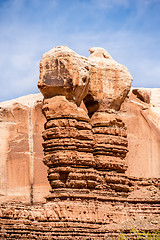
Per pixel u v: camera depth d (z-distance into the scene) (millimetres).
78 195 38625
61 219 37750
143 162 45469
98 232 37750
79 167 39656
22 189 45219
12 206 37281
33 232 36562
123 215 39781
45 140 40156
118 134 42000
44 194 44906
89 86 41906
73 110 39875
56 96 40125
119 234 37844
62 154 39062
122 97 42812
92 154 40500
